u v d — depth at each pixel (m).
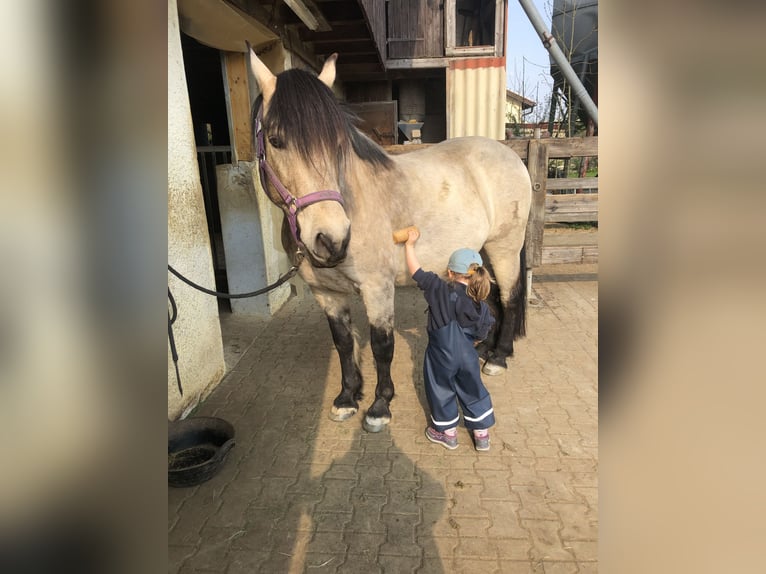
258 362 3.48
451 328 2.21
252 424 2.70
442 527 1.94
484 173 2.87
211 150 4.67
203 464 2.16
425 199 2.54
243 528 1.96
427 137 9.30
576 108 9.09
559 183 4.36
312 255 1.87
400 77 8.28
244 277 4.27
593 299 4.79
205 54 5.21
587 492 2.12
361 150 2.31
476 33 8.87
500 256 3.11
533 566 1.75
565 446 2.44
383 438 2.54
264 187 2.14
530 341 3.75
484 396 2.33
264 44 4.16
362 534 1.91
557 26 9.09
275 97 1.84
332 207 1.83
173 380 2.61
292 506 2.07
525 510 2.02
